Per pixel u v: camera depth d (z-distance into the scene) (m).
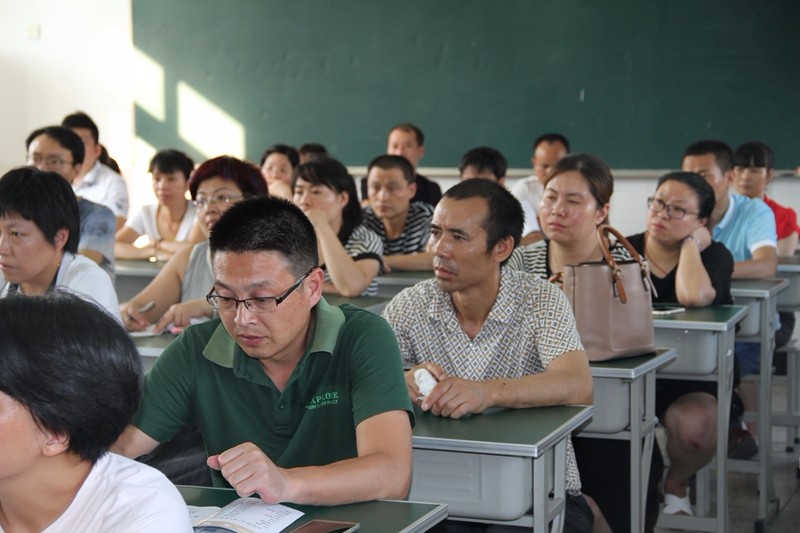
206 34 7.01
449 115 6.50
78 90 7.29
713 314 3.05
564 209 2.75
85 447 1.00
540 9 6.21
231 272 1.54
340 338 1.68
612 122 6.12
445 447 1.83
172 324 2.94
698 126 5.95
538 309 2.19
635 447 2.41
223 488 1.61
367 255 3.81
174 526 1.01
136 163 7.24
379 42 6.61
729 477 3.87
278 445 1.69
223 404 1.70
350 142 6.76
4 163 7.46
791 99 5.76
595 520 2.51
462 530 2.06
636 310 2.47
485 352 2.20
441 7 6.44
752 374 3.70
